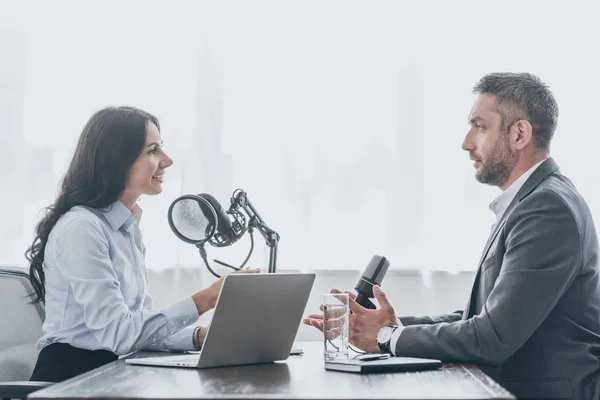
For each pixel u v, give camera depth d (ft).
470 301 6.57
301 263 10.07
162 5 10.30
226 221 6.55
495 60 10.26
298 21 10.33
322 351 6.75
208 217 6.40
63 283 6.67
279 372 5.11
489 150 6.91
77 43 10.31
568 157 10.23
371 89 10.26
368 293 6.79
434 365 5.27
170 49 10.26
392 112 10.21
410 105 10.20
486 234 10.12
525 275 5.90
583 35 10.27
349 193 10.17
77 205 7.00
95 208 7.06
